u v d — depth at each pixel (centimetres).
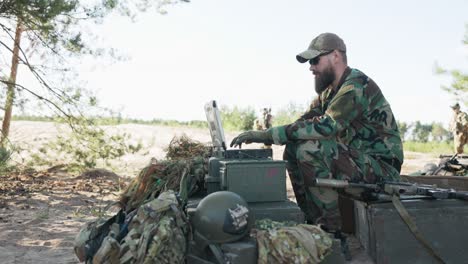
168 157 526
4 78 1163
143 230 320
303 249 311
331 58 411
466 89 2073
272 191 370
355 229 377
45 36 1110
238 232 322
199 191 436
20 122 2198
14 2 1045
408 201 341
